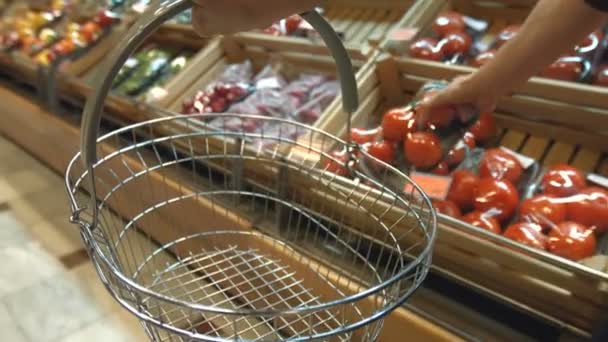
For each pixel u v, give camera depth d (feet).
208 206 4.27
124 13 6.79
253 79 5.66
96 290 4.86
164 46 6.60
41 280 5.01
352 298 2.06
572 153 3.81
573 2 2.22
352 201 3.40
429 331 3.12
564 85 3.51
